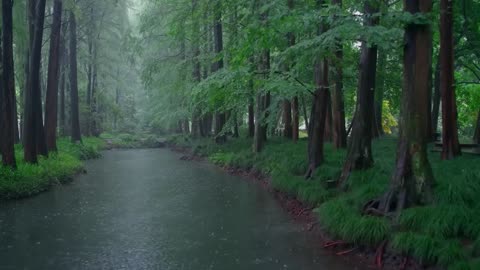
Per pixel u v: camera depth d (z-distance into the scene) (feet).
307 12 27.76
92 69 127.13
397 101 63.05
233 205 39.73
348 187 33.76
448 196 24.09
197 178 57.41
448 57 36.47
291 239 28.73
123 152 103.04
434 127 58.90
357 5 32.32
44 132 61.72
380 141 58.54
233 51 37.99
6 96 45.37
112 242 28.78
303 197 36.35
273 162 53.21
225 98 49.44
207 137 101.50
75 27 90.33
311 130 42.04
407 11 24.72
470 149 43.27
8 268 24.09
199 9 60.85
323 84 40.29
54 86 67.77
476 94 66.49
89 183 53.42
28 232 31.24
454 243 20.57
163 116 105.60
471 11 46.01
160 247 27.63
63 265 24.56
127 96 175.22
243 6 43.73
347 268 23.22
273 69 36.83
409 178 25.79
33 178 46.44
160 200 42.70
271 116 60.49
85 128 124.16
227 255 25.91
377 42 24.86
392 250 22.91
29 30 60.64
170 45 80.74
